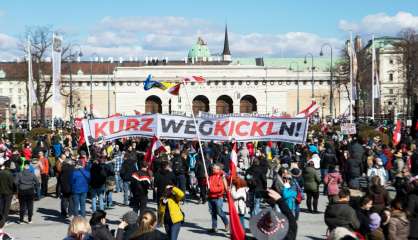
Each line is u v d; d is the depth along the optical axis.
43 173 37.03
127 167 32.47
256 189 26.16
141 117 32.38
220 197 24.38
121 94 177.25
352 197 20.30
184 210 31.47
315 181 29.75
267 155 47.44
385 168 38.50
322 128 82.44
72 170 28.83
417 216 18.39
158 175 24.72
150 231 13.98
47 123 117.00
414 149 37.84
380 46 192.25
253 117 29.33
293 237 13.21
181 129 31.27
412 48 116.88
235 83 178.50
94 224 15.54
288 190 23.86
